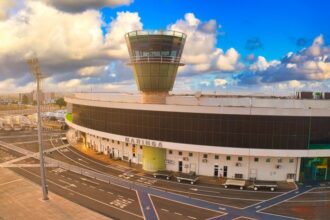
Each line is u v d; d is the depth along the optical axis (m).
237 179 53.56
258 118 51.81
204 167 56.44
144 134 60.28
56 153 76.69
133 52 66.31
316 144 52.25
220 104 58.72
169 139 57.31
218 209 41.25
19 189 47.75
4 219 36.62
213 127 53.94
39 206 40.78
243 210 41.00
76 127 84.62
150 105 58.91
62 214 38.25
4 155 74.56
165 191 48.31
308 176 53.97
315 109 51.44
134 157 65.62
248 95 71.88
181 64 68.69
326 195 46.91
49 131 117.12
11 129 120.81
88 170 60.47
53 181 53.03
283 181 53.41
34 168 62.06
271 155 51.91
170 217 38.44
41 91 43.16
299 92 68.50
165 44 64.19
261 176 53.66
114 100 73.94
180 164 58.25
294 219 38.25
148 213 39.59
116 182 52.81
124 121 63.88
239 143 52.81
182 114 55.81
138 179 54.62
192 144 55.41
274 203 43.56
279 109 51.25
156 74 65.50
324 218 38.56
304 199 45.22
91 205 42.06
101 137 72.69
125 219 37.59
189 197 45.75
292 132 51.62
